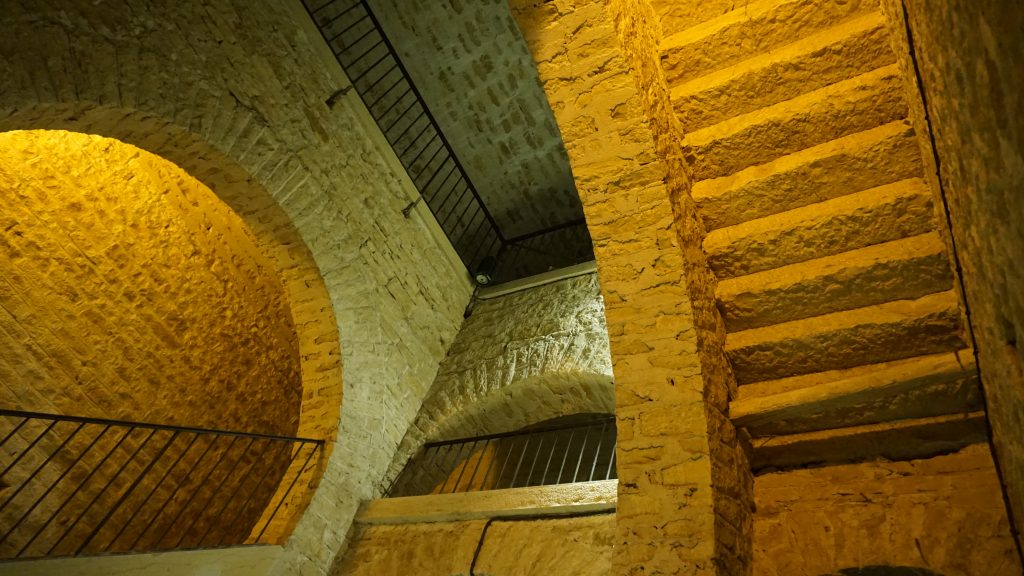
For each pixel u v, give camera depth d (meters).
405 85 8.06
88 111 4.00
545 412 5.53
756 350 3.15
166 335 6.20
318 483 4.67
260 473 6.54
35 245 5.58
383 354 5.52
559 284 6.34
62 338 5.64
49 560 3.25
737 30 3.37
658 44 3.64
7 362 5.38
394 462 5.38
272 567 4.20
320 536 4.53
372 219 5.85
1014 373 2.00
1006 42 1.32
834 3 3.22
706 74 3.50
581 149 3.30
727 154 3.33
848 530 2.81
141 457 5.95
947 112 1.97
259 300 6.51
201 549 3.87
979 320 2.30
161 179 6.13
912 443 2.91
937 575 2.56
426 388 5.89
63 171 5.70
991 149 1.60
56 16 3.80
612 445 5.82
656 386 2.94
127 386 5.95
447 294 6.52
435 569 4.23
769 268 3.20
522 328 6.02
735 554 2.71
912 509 2.76
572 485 4.25
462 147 8.23
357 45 7.92
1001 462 2.53
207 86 4.69
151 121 4.38
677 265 3.04
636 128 3.20
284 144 5.15
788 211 3.19
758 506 3.07
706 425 2.79
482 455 5.52
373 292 5.59
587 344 5.36
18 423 5.34
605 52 3.28
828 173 3.07
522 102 7.90
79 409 5.66
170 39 4.51
